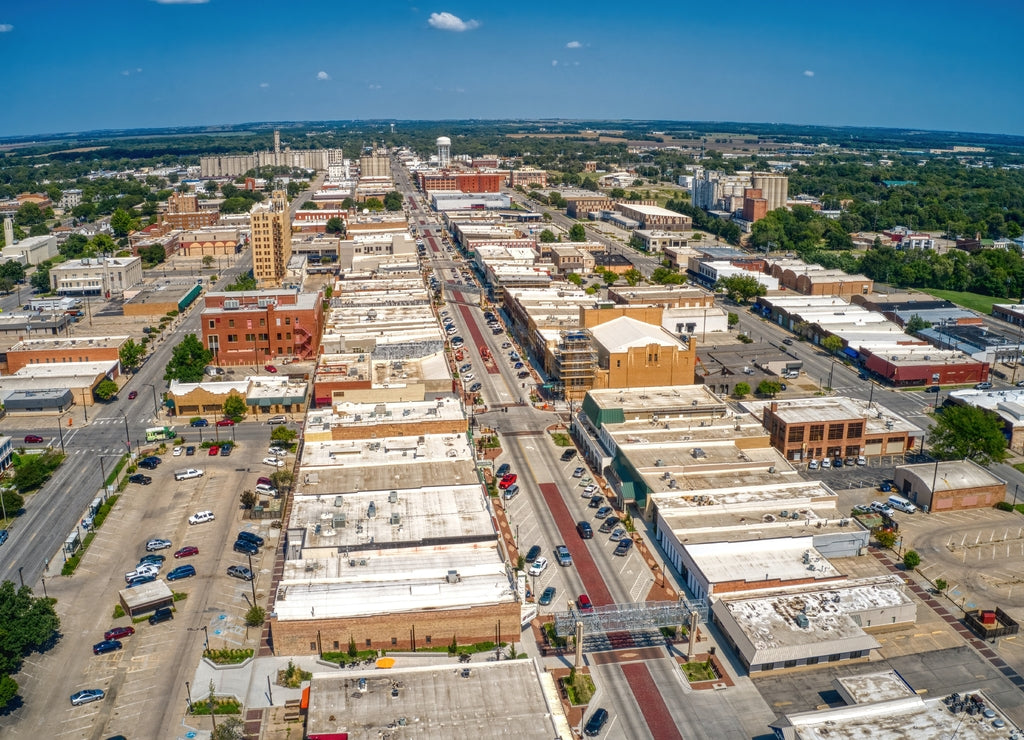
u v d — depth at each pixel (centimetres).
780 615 13975
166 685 12862
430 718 11262
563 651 13775
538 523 17888
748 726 12112
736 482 18238
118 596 15188
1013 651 13888
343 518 15612
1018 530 17875
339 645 13575
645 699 12681
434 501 16650
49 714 12256
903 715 11612
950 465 19625
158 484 19600
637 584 15625
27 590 13550
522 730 11069
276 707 12294
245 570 15725
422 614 13562
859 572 16000
